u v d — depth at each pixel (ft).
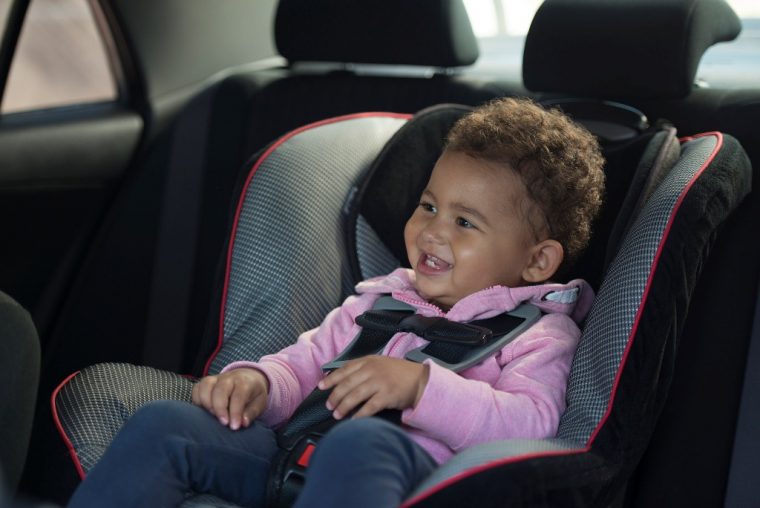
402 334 3.82
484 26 6.64
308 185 4.29
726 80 5.18
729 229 4.38
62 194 5.51
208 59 6.49
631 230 3.68
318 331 4.03
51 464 3.28
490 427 3.31
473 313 3.82
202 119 6.05
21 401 3.27
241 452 3.30
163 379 3.75
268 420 3.66
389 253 4.47
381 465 2.71
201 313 5.96
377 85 5.74
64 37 5.64
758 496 4.20
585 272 4.41
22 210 5.28
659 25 4.50
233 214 4.25
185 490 3.14
